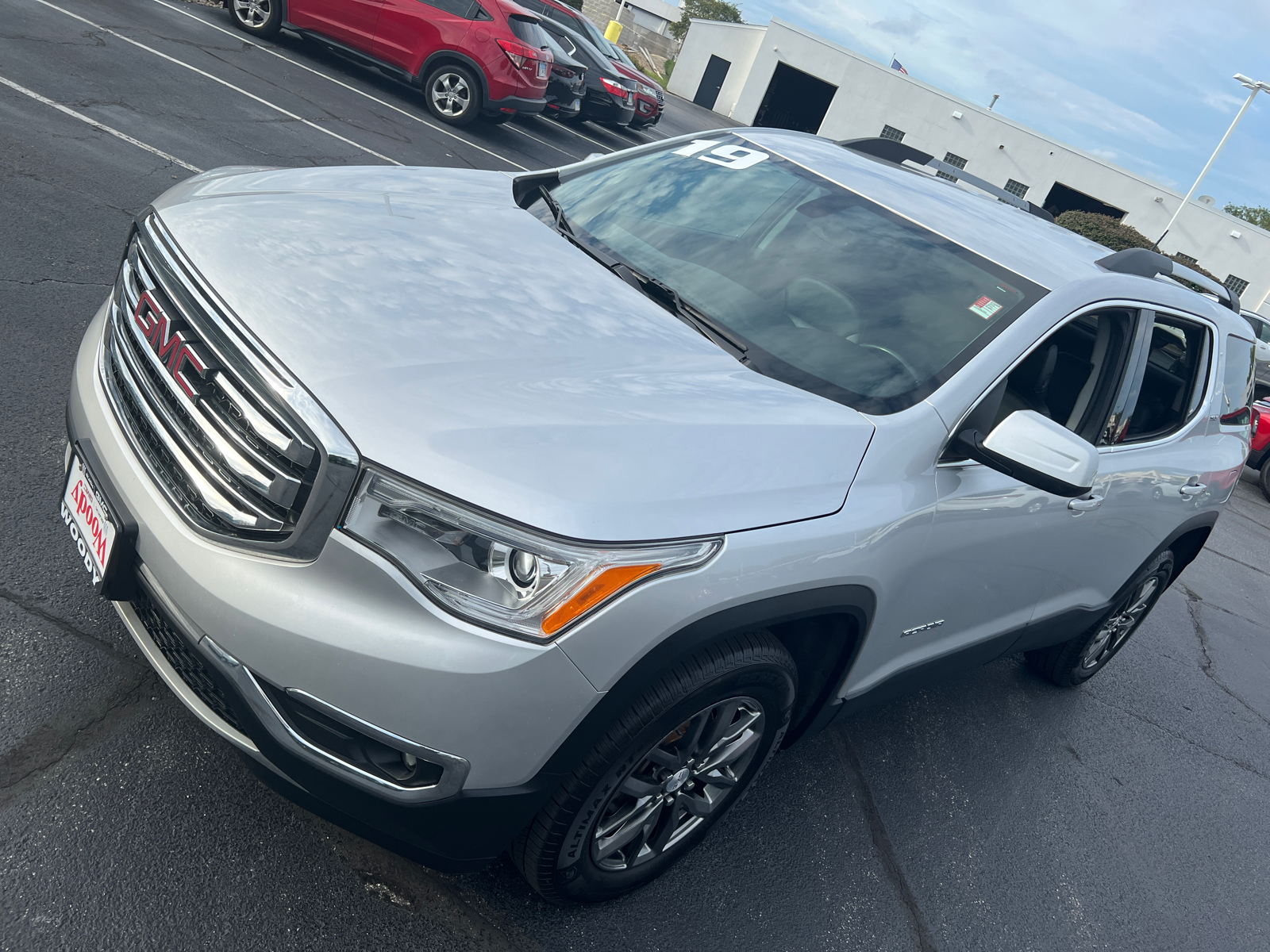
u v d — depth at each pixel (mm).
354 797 1750
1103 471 3176
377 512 1640
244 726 1741
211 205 2254
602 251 2836
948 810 3285
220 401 1767
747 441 2047
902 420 2357
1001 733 3928
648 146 3605
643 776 2105
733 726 2270
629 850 2221
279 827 2121
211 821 2066
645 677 1819
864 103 36594
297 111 9148
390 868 2143
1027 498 2738
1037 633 3518
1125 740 4297
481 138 11992
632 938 2246
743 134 3602
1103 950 2918
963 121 35844
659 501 1806
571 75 14750
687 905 2418
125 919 1812
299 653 1646
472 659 1650
